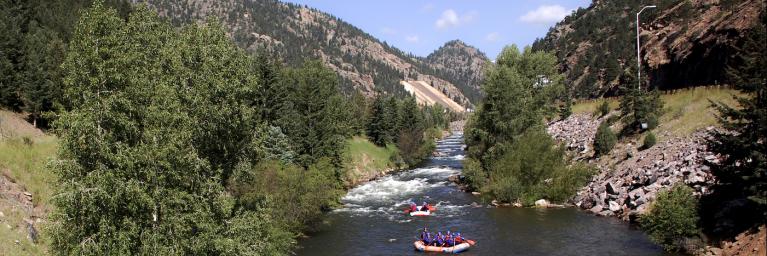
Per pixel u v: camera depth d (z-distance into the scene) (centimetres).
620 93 9088
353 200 5378
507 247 3466
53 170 1786
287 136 5275
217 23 2222
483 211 4634
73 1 12025
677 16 8781
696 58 6619
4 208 2222
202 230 1986
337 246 3659
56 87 5162
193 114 1981
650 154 4297
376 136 8569
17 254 2012
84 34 1855
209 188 2022
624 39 12631
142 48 2033
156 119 1831
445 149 10944
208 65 2053
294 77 8362
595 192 4384
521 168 4953
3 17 7894
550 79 6600
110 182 1734
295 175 3762
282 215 3541
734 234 2578
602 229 3622
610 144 4994
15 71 5519
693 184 3297
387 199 5403
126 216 1798
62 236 1798
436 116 18012
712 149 2583
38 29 8462
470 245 3547
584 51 14412
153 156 1800
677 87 7150
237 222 2127
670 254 2927
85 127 1711
